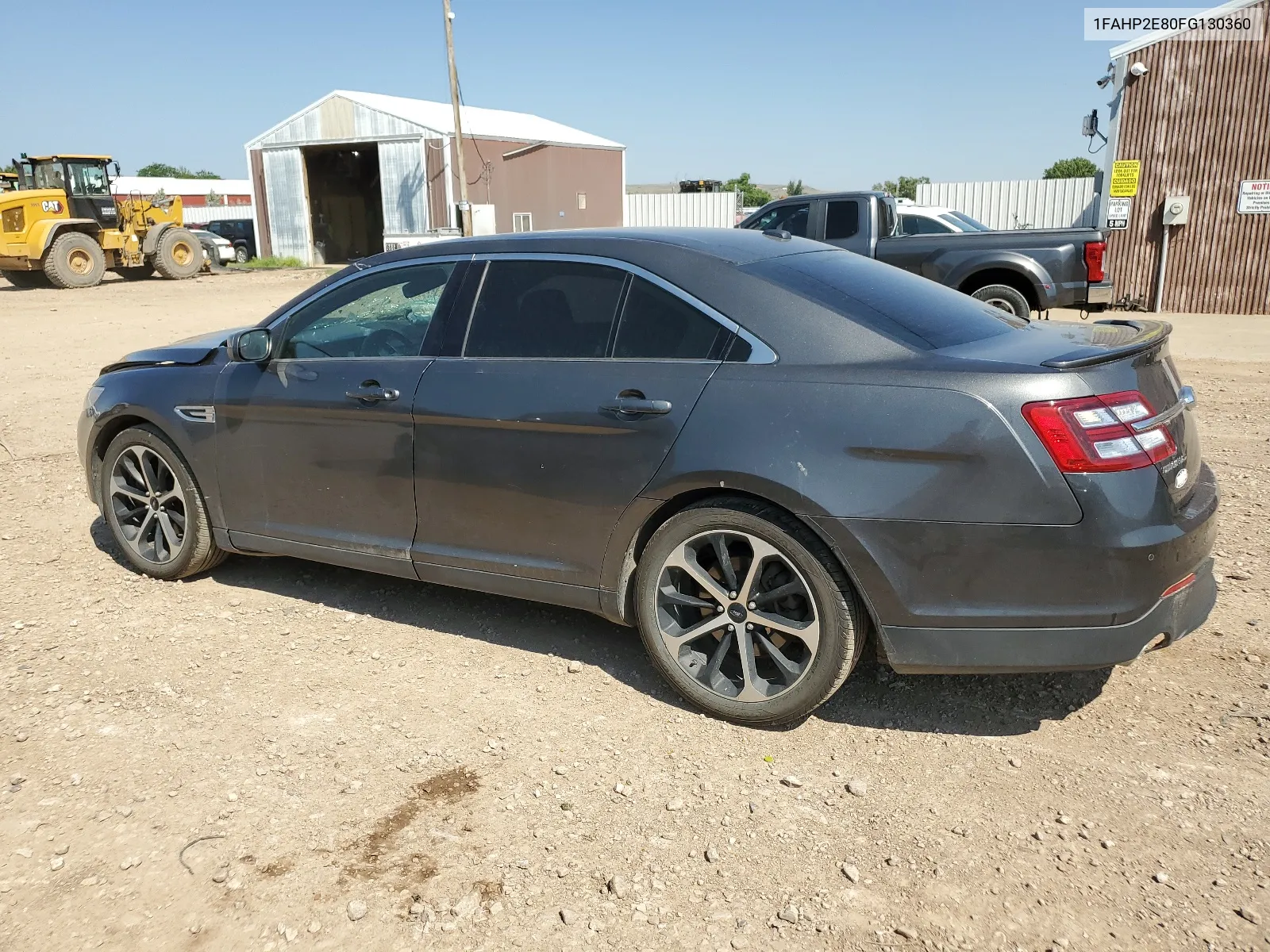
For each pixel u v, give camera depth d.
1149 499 2.94
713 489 3.37
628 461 3.44
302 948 2.45
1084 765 3.14
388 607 4.51
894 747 3.29
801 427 3.14
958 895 2.59
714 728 3.43
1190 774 3.07
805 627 3.24
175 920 2.54
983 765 3.17
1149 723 3.37
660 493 3.39
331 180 37.03
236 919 2.54
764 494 3.18
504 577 3.82
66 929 2.51
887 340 3.20
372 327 4.15
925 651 3.11
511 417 3.63
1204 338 12.37
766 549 3.24
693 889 2.63
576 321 3.66
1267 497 5.65
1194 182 14.82
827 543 3.12
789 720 3.36
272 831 2.89
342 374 4.09
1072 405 2.90
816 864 2.73
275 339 4.38
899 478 3.03
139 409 4.64
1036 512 2.91
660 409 3.35
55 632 4.25
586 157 38.03
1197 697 3.52
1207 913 2.49
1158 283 15.33
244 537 4.52
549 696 3.67
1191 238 15.03
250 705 3.61
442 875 2.70
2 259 22.64
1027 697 3.58
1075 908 2.53
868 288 3.53
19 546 5.35
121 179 64.75
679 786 3.09
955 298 3.78
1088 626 2.95
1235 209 14.70
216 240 33.81
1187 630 3.14
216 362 4.57
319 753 3.30
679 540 3.41
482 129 33.94
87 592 4.71
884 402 3.06
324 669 3.90
